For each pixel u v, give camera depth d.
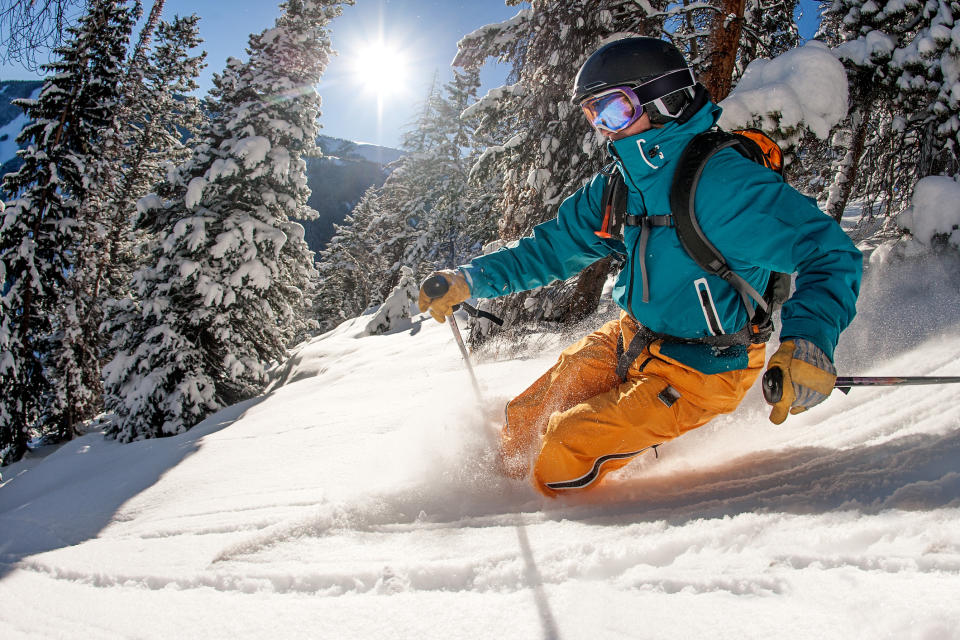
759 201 1.75
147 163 23.97
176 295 14.74
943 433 1.81
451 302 2.41
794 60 5.97
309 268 17.28
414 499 2.07
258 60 16.36
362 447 3.21
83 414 18.45
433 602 1.29
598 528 1.58
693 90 1.92
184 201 15.91
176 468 4.00
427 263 31.45
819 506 1.47
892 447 1.81
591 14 8.35
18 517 3.69
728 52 6.85
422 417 2.95
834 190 9.09
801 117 5.71
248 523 2.25
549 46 8.74
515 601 1.23
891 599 0.97
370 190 44.44
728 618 1.03
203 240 14.42
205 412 13.73
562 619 1.13
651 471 2.21
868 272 5.36
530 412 2.31
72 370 18.08
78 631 1.48
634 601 1.14
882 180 8.31
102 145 18.75
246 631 1.31
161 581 1.73
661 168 1.94
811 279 1.63
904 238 5.64
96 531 2.94
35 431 18.78
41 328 17.38
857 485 1.56
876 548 1.16
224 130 16.17
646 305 2.03
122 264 22.72
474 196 28.55
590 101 1.96
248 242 15.14
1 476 15.00
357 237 43.47
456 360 8.01
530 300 8.91
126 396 13.43
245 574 1.63
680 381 1.97
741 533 1.35
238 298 15.20
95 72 18.25
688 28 7.95
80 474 5.98
